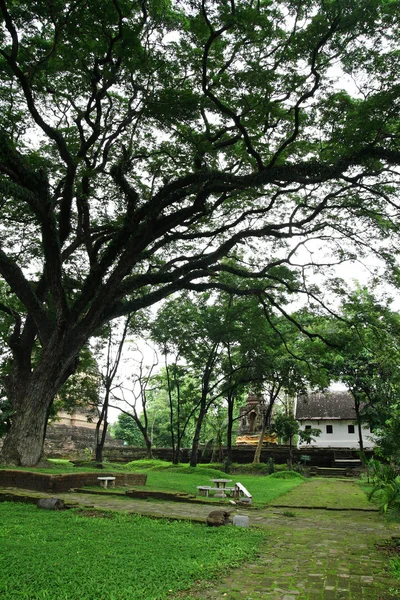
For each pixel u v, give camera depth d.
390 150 14.43
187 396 35.22
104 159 18.62
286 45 14.22
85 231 19.81
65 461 30.53
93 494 13.69
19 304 23.75
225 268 18.48
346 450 42.62
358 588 5.76
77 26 14.06
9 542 6.83
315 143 16.92
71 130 19.50
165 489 17.42
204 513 11.16
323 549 8.05
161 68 15.27
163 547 7.09
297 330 28.77
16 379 18.91
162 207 16.39
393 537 9.29
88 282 16.69
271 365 29.62
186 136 16.14
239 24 13.45
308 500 17.22
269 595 5.33
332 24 13.16
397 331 21.06
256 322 26.88
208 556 6.78
